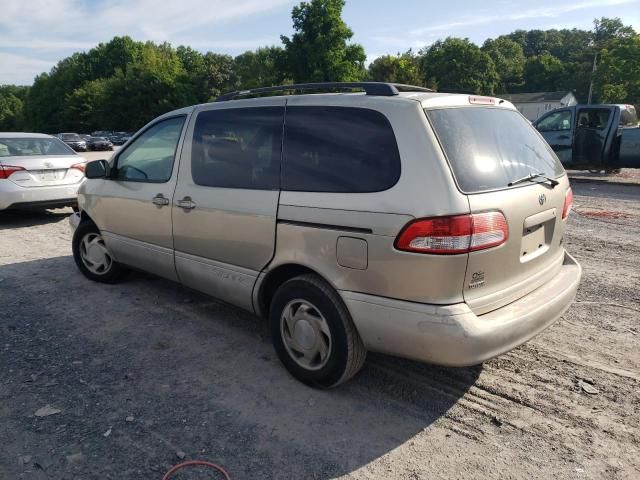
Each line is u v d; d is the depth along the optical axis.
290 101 3.44
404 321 2.74
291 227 3.20
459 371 3.55
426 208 2.64
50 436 2.84
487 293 2.84
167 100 71.75
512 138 3.28
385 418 3.03
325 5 50.16
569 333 4.13
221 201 3.67
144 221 4.41
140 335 4.13
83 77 92.56
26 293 5.07
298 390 3.32
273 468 2.61
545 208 3.21
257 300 3.57
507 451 2.74
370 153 2.93
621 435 2.87
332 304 3.05
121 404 3.15
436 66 77.12
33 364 3.64
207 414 3.05
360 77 52.75
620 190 11.93
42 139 9.10
